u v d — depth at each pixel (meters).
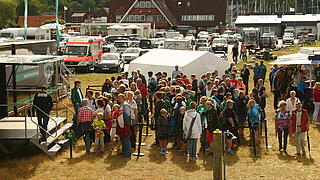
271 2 140.25
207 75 21.33
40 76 20.14
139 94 16.97
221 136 11.32
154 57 27.19
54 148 14.84
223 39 63.34
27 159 14.38
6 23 115.75
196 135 14.09
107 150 15.32
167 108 15.34
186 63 25.12
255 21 87.38
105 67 39.22
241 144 16.02
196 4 107.12
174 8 108.19
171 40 48.69
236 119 14.91
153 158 14.45
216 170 11.33
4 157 14.59
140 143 14.85
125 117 14.38
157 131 15.05
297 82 22.19
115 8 103.12
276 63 22.64
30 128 15.34
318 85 18.95
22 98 18.02
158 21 100.94
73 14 135.75
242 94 16.44
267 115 21.14
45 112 14.88
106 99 15.16
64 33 75.19
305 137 16.94
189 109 14.28
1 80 16.66
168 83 18.86
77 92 17.33
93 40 40.75
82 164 13.85
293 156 14.67
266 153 14.99
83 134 14.77
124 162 14.06
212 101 14.46
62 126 16.81
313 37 76.00
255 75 26.89
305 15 93.88
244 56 50.56
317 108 19.03
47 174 12.99
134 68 26.75
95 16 124.00
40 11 142.25
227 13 116.81
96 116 14.84
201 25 105.06
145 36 81.12
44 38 53.38
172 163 13.95
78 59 38.78
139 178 12.62
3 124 15.84
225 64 26.88
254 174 12.94
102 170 13.31
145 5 101.25
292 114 14.81
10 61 14.12
